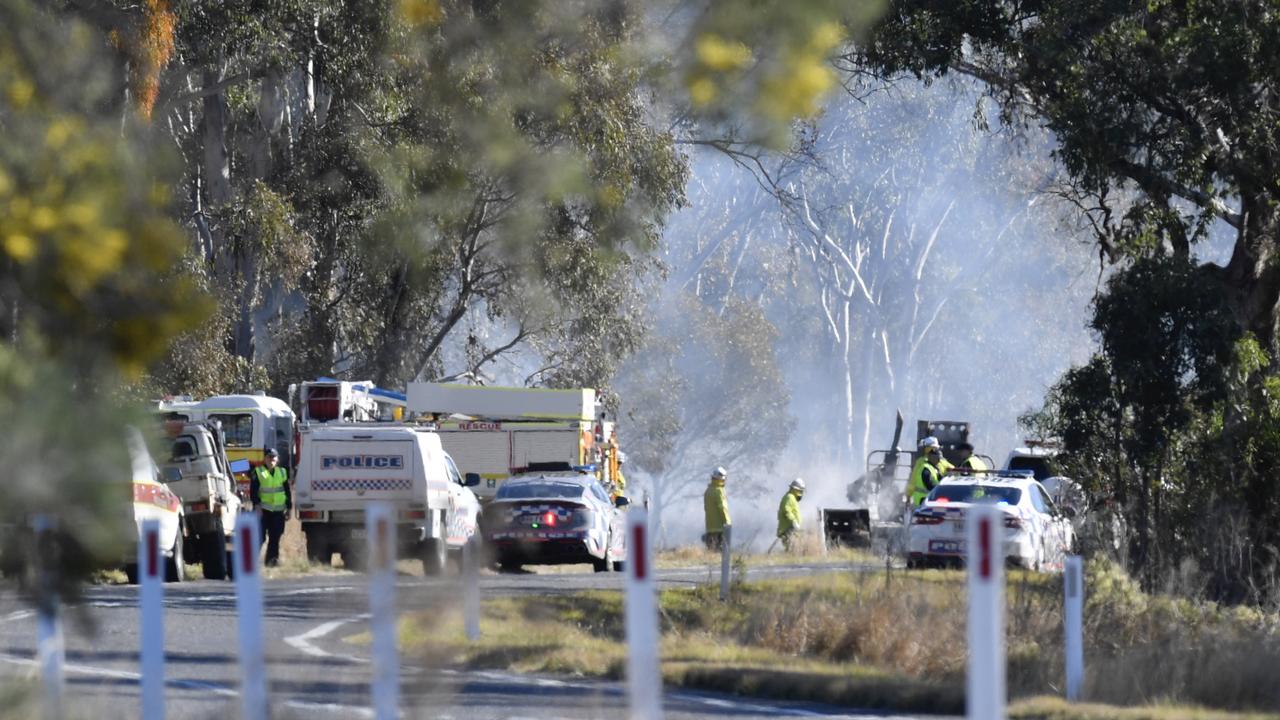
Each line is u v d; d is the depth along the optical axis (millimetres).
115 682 42656
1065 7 98812
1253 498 92000
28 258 15398
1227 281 103125
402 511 100188
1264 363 93812
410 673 29000
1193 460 92750
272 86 162875
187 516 96438
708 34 16422
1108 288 99188
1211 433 92938
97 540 14820
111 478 14703
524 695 43812
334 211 153875
